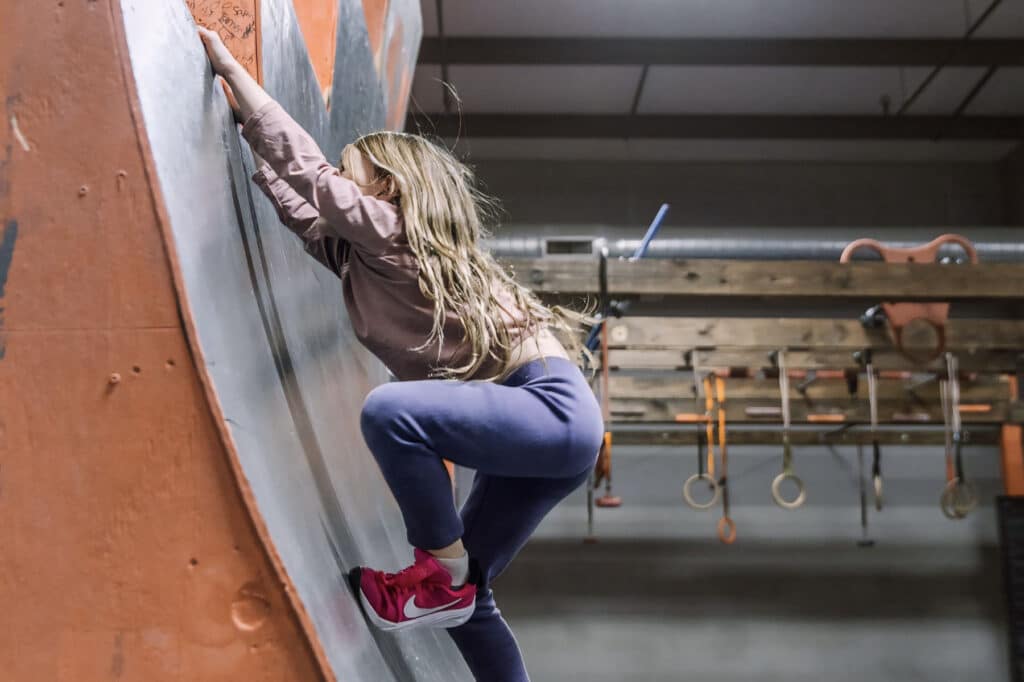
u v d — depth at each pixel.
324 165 1.24
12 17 1.06
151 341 1.01
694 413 4.83
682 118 6.74
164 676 0.96
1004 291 4.57
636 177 7.13
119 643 0.97
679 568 6.13
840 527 6.23
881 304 4.62
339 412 1.59
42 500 0.99
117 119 1.04
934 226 7.07
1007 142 6.89
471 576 1.23
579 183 7.11
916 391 4.95
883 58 5.86
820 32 5.83
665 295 4.55
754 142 6.93
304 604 0.98
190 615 0.97
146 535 0.98
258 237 1.35
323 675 0.96
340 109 2.17
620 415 4.82
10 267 1.02
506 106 6.65
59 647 0.97
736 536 6.20
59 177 1.03
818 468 6.32
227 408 1.02
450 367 1.24
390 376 2.33
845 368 4.72
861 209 7.12
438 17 5.57
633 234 5.43
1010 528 5.25
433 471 1.13
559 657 5.96
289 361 1.35
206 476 0.99
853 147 7.00
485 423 1.13
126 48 1.05
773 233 5.57
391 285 1.23
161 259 1.02
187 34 1.20
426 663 1.45
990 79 6.25
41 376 1.01
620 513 6.23
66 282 1.01
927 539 6.22
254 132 1.25
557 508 6.25
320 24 2.05
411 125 6.73
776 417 4.89
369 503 1.58
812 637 6.04
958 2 5.48
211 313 1.08
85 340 1.01
